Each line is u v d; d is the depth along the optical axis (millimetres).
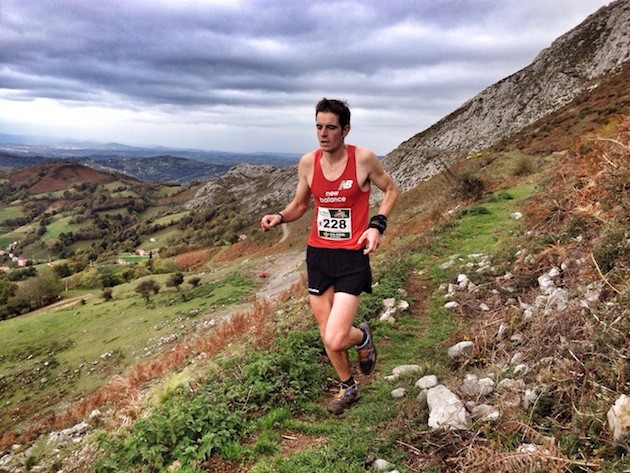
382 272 8883
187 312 37156
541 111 72625
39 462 8758
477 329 4965
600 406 2500
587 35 82062
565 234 6230
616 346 2961
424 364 4484
